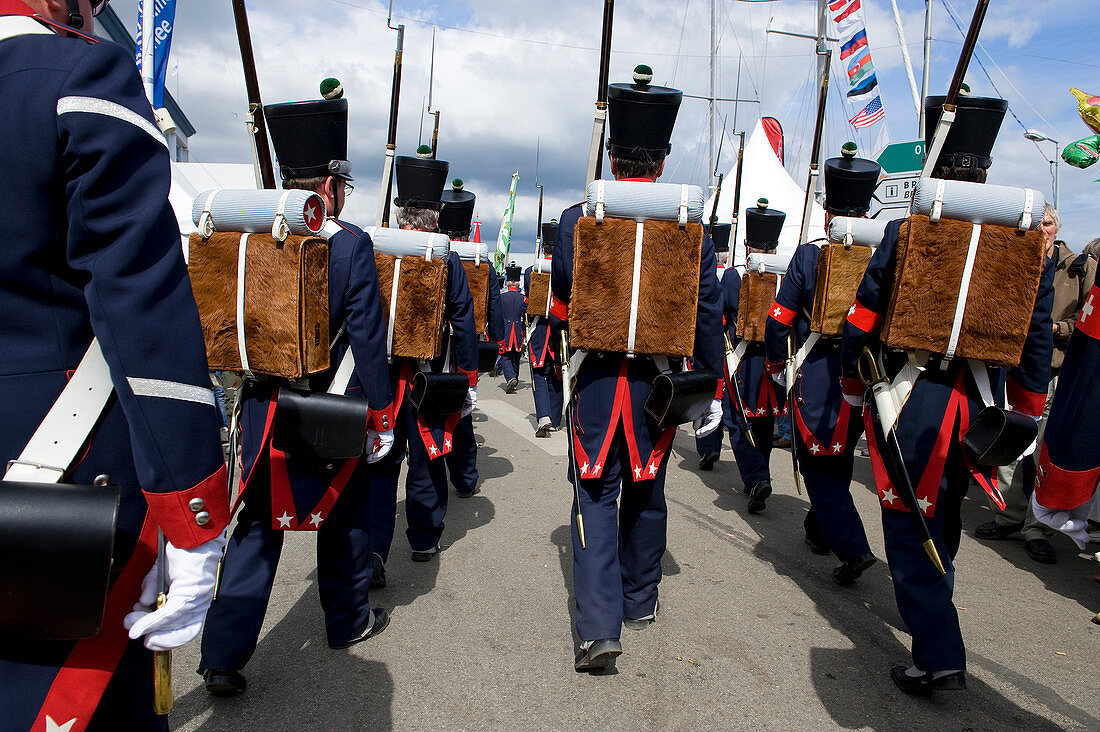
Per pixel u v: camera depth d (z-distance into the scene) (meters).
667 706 2.38
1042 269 2.21
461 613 3.09
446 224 5.72
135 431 1.04
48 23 1.10
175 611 1.09
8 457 1.02
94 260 1.02
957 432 2.30
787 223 12.32
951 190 2.19
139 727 1.20
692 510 4.68
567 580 3.46
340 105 2.66
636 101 2.65
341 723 2.28
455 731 2.24
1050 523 1.82
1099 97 2.86
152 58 4.39
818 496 3.46
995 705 2.42
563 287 2.67
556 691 2.47
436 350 3.41
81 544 0.96
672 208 2.47
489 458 6.12
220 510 1.14
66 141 1.01
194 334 1.11
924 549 2.35
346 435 2.18
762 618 3.06
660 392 2.44
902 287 2.24
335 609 2.72
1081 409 1.70
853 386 2.70
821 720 2.31
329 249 2.35
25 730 1.01
